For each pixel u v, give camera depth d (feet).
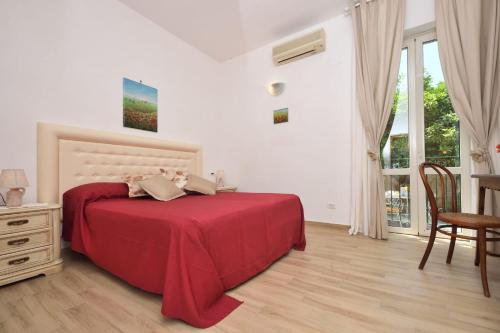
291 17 10.75
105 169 8.70
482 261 4.94
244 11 10.28
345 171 10.57
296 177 12.03
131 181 8.52
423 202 9.18
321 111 11.26
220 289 4.53
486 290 4.80
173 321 4.05
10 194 5.76
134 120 9.93
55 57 7.65
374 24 9.57
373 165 9.41
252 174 13.66
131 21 9.93
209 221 4.77
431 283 5.38
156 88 10.96
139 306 4.51
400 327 3.85
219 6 9.91
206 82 13.96
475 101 7.59
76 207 6.72
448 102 8.73
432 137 9.05
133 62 9.98
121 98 9.48
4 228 5.31
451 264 6.49
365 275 5.84
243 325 3.93
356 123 10.13
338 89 10.77
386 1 9.29
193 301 3.91
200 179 10.09
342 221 10.63
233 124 14.52
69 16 8.00
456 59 7.96
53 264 6.03
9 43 6.73
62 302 4.66
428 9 8.69
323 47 10.90
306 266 6.47
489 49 7.43
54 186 7.32
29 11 7.11
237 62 14.30
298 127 11.98
